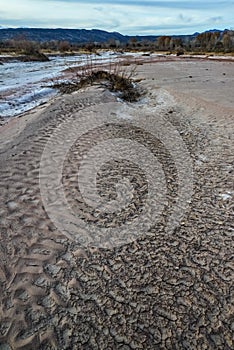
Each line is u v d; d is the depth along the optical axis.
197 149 5.99
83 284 2.79
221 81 15.49
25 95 11.74
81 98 9.41
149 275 2.90
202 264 3.04
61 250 3.17
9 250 3.11
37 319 2.47
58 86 13.56
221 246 3.28
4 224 3.47
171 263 3.05
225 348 2.30
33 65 25.39
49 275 2.87
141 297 2.68
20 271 2.89
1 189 4.15
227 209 3.95
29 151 5.42
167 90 11.88
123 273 2.92
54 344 2.30
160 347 2.30
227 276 2.89
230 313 2.54
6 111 9.51
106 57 36.97
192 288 2.77
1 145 5.87
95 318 2.49
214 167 5.15
